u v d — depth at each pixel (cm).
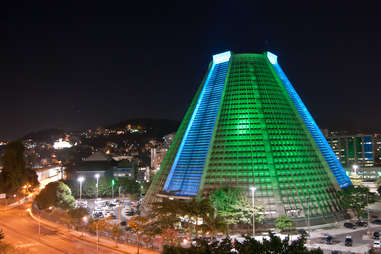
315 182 11244
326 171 11850
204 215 6869
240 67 13125
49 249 7862
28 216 12875
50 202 12262
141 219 7162
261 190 10656
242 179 10906
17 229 10400
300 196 10694
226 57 13688
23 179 17650
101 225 8075
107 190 18225
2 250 6450
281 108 12362
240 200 9538
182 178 11794
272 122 11944
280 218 9206
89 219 10256
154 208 7850
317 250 3356
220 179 11050
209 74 13725
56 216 11588
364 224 10062
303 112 13288
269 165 11100
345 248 7562
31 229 10369
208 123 12375
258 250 3534
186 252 3716
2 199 16700
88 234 9500
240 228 9681
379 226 9950
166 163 12838
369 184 17750
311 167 11569
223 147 11581
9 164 17250
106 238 8925
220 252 3688
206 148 11881
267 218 10100
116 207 14700
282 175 11012
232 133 11750
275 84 12862
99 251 7631
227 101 12425
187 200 11006
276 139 11656
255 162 11162
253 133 11656
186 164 12012
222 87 12912
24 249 7662
